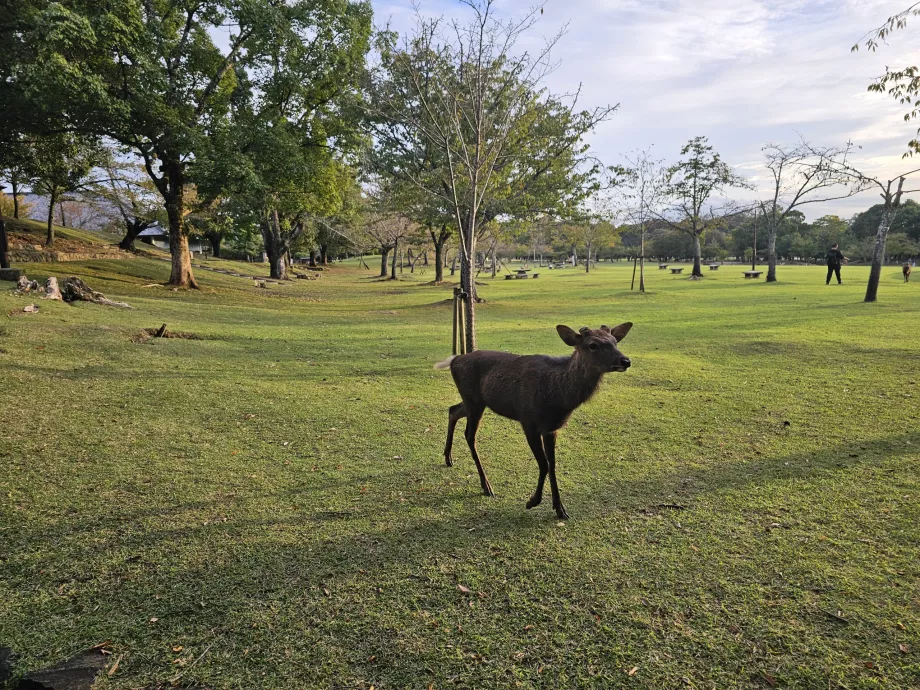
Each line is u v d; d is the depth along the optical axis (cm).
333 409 789
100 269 2594
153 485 518
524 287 3853
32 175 2602
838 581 376
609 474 570
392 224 4831
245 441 649
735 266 7538
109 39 1652
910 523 452
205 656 305
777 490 523
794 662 304
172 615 338
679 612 346
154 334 1237
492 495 520
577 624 335
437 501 506
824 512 476
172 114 1817
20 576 371
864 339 1309
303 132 2381
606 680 292
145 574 379
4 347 933
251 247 5578
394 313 2188
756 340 1336
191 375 930
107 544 415
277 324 1705
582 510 488
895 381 926
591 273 6122
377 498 509
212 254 5800
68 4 1681
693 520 467
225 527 447
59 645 309
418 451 635
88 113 1744
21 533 422
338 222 4331
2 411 674
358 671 297
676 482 548
